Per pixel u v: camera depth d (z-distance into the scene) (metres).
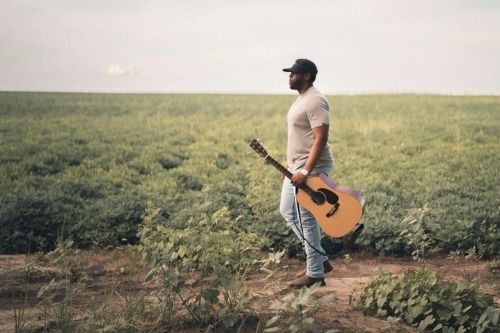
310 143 5.52
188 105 28.69
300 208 5.50
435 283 4.68
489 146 17.58
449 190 11.70
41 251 7.77
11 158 14.73
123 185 12.43
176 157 16.23
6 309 4.91
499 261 7.34
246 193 11.24
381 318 4.61
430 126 21.23
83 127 20.70
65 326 4.01
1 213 8.82
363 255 8.09
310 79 5.54
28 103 26.81
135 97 32.31
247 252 5.59
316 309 4.53
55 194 10.47
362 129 21.06
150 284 5.87
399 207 10.09
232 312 4.32
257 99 32.34
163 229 5.15
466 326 4.38
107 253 7.85
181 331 4.18
